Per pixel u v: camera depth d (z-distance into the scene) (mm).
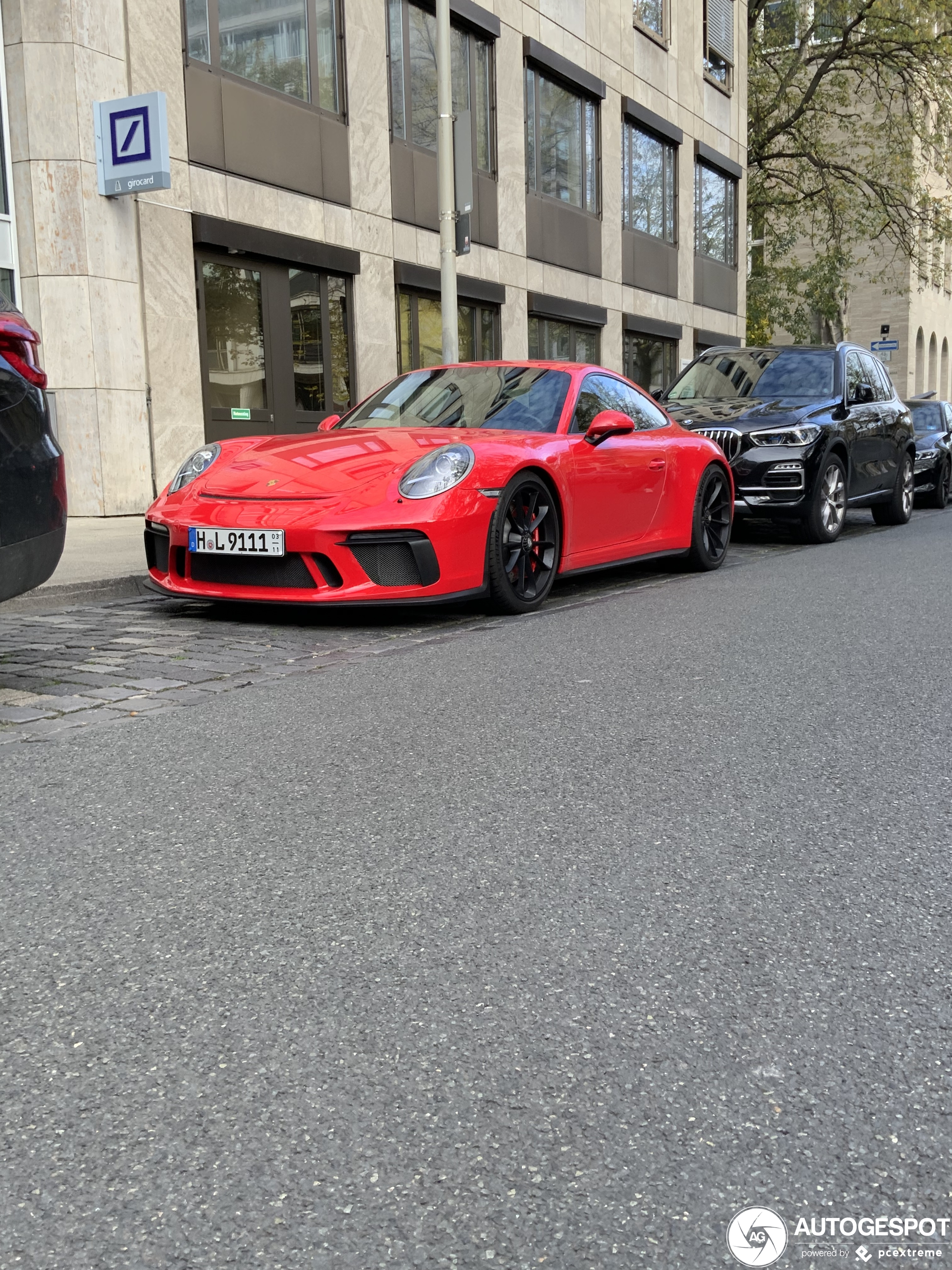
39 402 3631
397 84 14484
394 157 14242
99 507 10477
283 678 4195
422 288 14773
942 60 25516
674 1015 1713
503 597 5543
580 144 19109
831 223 28203
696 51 23281
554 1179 1332
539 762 3064
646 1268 1193
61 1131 1432
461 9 15375
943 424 15117
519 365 6766
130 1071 1568
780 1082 1531
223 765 3062
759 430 9164
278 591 5223
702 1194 1306
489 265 16406
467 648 4789
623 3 20125
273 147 12328
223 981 1830
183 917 2078
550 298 17875
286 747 3230
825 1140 1404
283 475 5426
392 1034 1659
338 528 5066
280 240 12367
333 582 5195
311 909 2109
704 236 24312
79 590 6105
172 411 11180
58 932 2021
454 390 6621
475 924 2037
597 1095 1503
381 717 3574
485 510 5363
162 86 10969
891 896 2164
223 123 11695
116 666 4410
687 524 7320
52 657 4574
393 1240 1235
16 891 2211
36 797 2797
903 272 42344
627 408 6980
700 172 24047
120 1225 1262
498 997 1769
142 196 10820
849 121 27516
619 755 3123
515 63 16891
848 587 6695
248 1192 1313
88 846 2451
